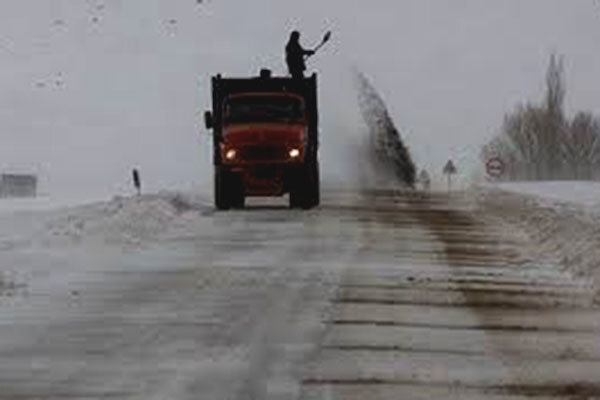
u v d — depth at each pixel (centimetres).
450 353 2214
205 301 2792
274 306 2720
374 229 4688
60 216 4853
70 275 3250
